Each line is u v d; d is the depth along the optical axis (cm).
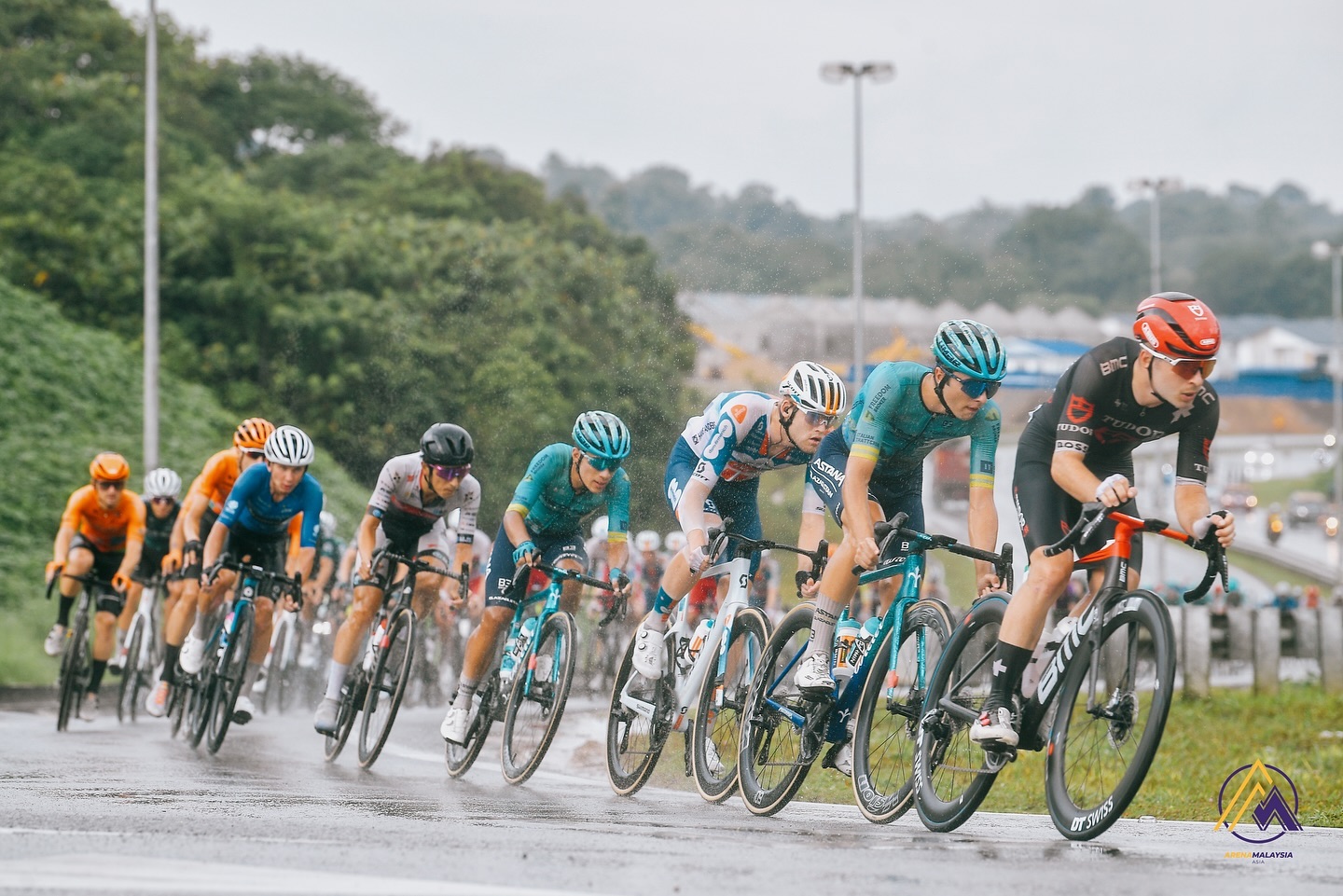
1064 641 962
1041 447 1025
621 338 7719
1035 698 980
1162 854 860
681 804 1262
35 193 6969
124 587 2103
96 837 843
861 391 1139
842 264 9244
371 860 777
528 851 823
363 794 1223
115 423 5638
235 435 1972
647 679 1353
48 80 8106
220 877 708
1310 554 13162
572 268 7844
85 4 9250
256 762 1620
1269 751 2059
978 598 1049
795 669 1164
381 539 1714
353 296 7031
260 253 7062
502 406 6700
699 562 1226
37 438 5138
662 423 7256
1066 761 952
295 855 788
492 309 7319
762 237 8781
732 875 748
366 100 12812
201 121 10344
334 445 6662
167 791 1177
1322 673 3184
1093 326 14562
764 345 8869
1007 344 8975
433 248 7875
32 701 2952
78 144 7606
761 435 1285
